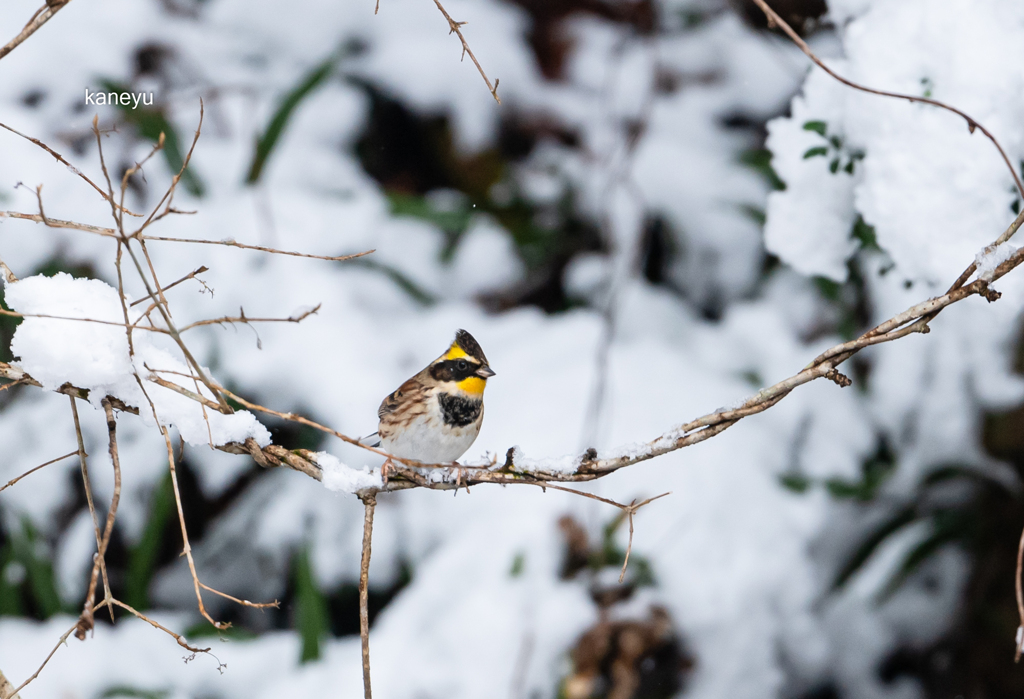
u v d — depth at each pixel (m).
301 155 12.82
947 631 10.28
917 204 5.93
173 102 12.20
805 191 7.03
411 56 13.52
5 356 9.64
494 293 13.15
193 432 4.82
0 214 4.23
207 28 13.42
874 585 10.45
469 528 10.20
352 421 10.40
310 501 10.79
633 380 11.40
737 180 13.35
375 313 11.60
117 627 9.94
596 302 13.16
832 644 10.07
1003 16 5.97
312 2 13.78
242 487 11.01
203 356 10.38
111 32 12.47
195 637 10.00
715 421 4.73
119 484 4.43
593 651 8.97
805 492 10.72
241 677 9.53
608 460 4.85
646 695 9.27
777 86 14.05
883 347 11.36
